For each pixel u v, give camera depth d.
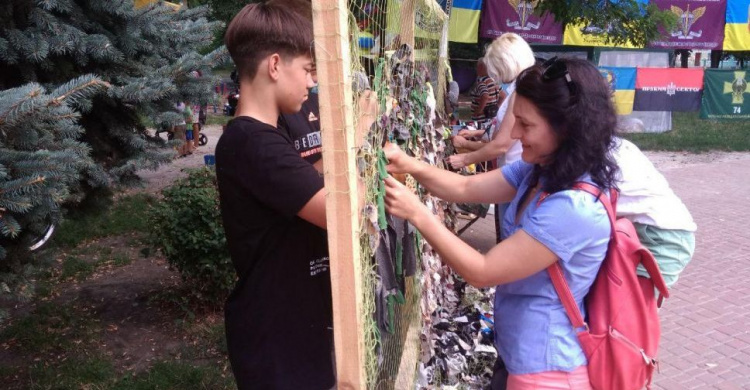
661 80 13.46
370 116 1.73
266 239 1.72
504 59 3.68
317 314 1.80
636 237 1.88
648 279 1.94
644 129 13.85
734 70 13.37
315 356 1.80
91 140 3.92
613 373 1.86
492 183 2.22
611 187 1.78
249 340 1.77
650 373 1.94
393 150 2.11
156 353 3.96
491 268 1.74
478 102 6.43
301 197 1.58
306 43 1.66
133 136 4.09
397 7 2.47
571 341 1.88
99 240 6.26
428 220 1.77
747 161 11.27
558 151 1.77
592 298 1.90
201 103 4.28
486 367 3.43
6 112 2.56
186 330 4.25
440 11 3.85
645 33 8.06
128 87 3.58
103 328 4.30
